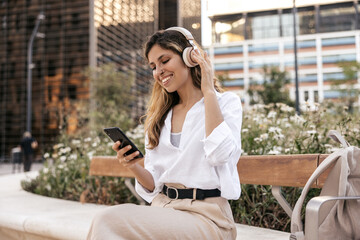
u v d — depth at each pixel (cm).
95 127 634
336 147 308
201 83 153
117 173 357
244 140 357
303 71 6019
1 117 4709
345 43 5816
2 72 4797
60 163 540
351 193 152
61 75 4638
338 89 3356
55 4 4775
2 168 2289
